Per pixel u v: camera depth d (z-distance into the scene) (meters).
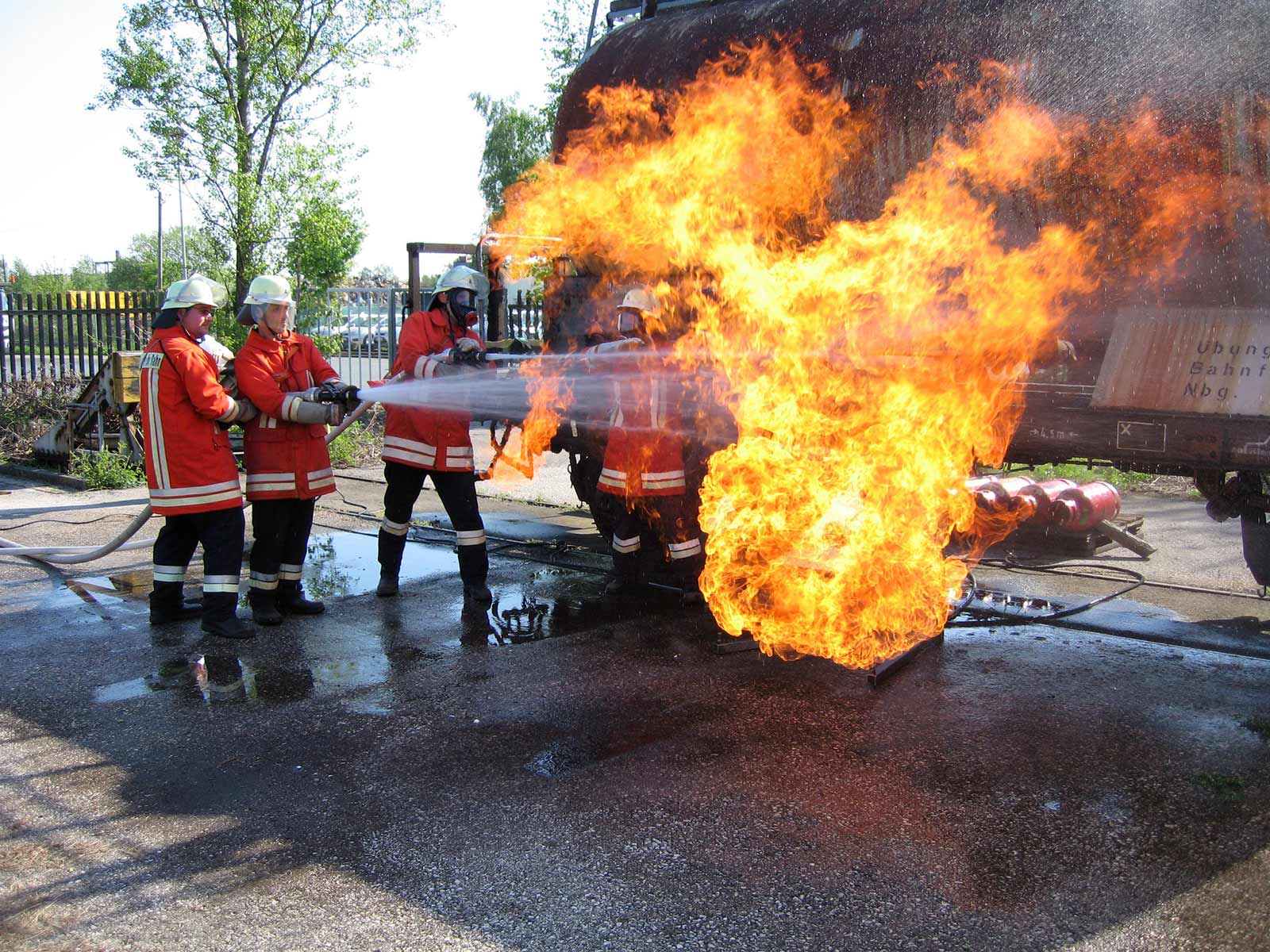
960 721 4.26
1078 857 3.15
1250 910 2.85
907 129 4.92
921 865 3.11
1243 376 4.12
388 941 2.74
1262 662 5.00
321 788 3.68
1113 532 7.08
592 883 3.03
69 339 14.45
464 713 4.39
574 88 6.34
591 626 5.64
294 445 5.62
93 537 8.00
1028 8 4.61
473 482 6.05
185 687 4.73
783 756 3.92
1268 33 3.98
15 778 3.77
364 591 6.43
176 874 3.09
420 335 5.93
